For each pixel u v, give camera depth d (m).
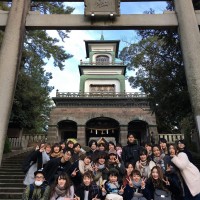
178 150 6.54
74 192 5.14
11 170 10.87
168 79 11.64
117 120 26.73
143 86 13.04
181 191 5.09
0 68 6.81
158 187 5.05
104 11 7.51
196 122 6.18
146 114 26.58
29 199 4.56
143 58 13.99
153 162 5.90
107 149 7.17
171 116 13.10
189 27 7.18
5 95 6.52
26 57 18.86
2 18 7.68
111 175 5.27
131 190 5.12
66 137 30.69
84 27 7.57
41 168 6.09
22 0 7.78
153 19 7.59
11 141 20.23
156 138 23.25
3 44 7.13
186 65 6.82
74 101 27.95
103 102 27.88
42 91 23.75
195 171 5.13
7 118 6.41
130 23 7.54
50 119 26.62
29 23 7.61
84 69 33.19
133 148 6.88
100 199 5.18
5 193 7.92
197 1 9.00
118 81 32.03
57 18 7.63
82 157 6.15
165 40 12.21
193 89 6.46
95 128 28.81
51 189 4.76
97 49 35.66
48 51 19.25
